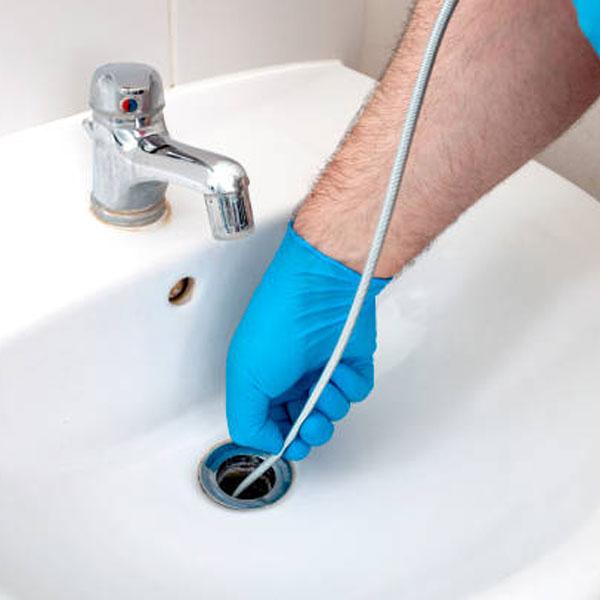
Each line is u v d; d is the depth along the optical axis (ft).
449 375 2.00
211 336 1.90
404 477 1.87
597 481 1.49
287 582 1.68
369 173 1.66
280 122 2.13
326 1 2.33
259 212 1.81
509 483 1.73
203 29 2.07
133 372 1.78
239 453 1.99
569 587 1.17
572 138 2.32
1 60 1.76
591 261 1.92
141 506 1.79
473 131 1.61
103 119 1.54
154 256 1.65
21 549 1.48
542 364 1.86
